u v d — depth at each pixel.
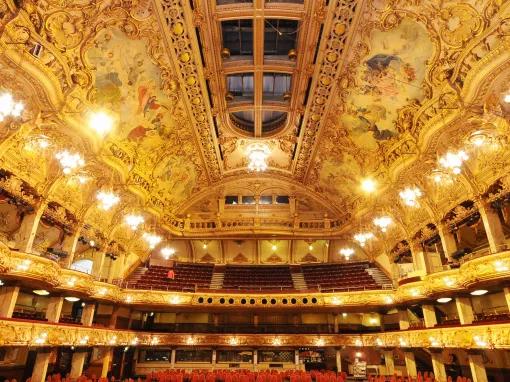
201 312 19.52
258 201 22.28
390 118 13.00
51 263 11.09
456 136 10.93
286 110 15.56
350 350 18.91
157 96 13.26
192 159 18.34
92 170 12.95
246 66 13.21
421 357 17.27
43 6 8.29
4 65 8.29
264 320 20.36
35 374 11.33
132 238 18.06
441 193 13.17
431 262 15.26
